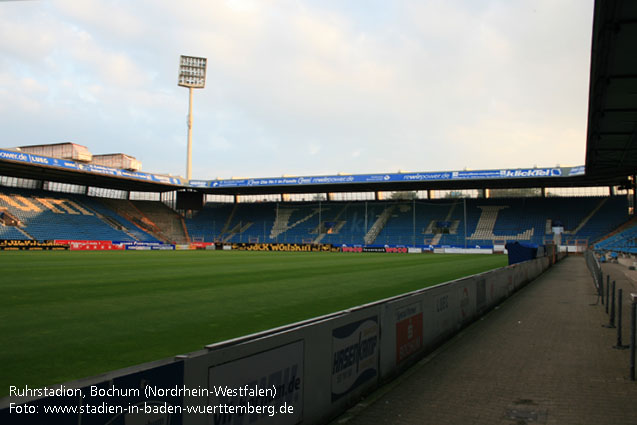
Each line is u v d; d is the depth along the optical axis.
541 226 57.47
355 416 4.54
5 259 29.41
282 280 17.89
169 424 2.60
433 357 6.96
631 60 13.83
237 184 60.84
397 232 63.34
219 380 2.99
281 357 3.63
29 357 6.28
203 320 9.15
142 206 68.75
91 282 16.17
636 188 46.59
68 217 55.75
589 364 6.64
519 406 4.93
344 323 4.68
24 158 42.84
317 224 68.25
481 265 29.72
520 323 9.90
